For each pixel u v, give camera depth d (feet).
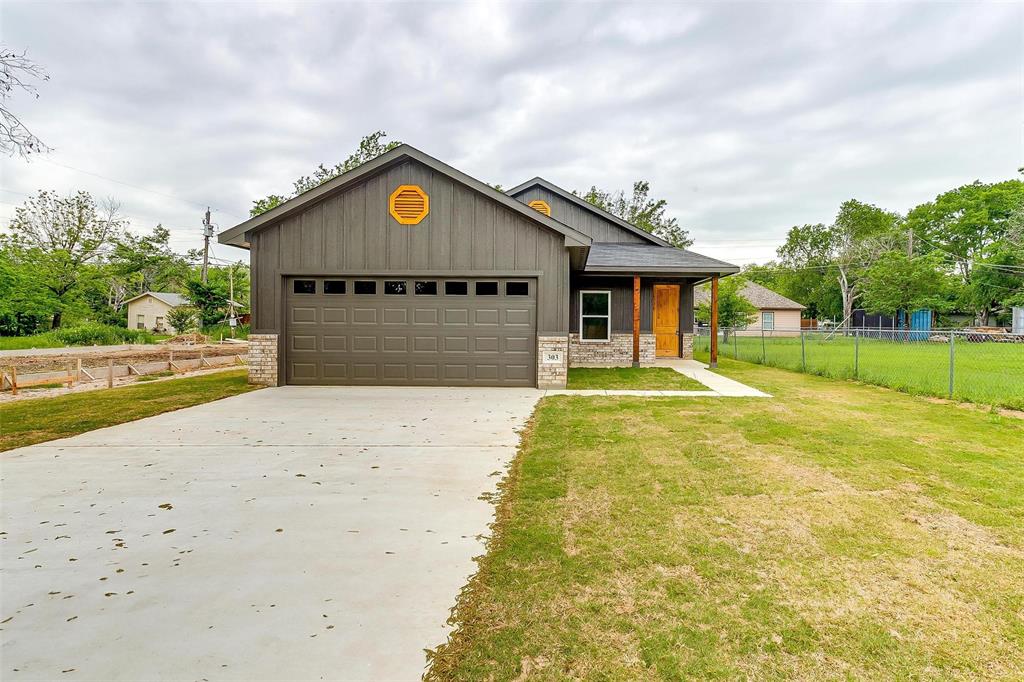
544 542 10.39
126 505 12.53
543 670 6.56
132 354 56.24
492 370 33.55
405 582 8.84
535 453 17.15
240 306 124.26
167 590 8.57
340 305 33.83
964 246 127.54
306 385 33.96
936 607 8.01
